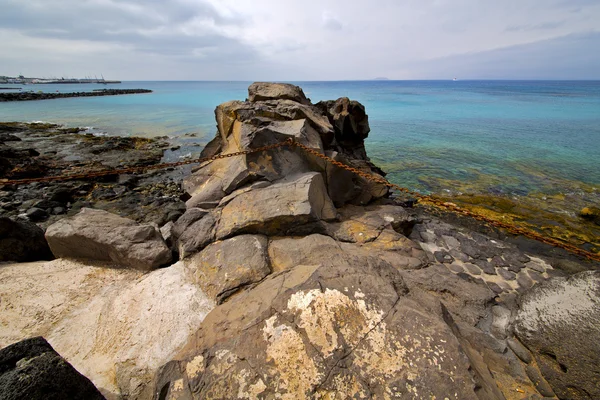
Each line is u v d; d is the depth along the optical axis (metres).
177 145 20.11
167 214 9.32
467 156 16.48
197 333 2.98
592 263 6.61
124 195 10.77
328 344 2.37
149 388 2.81
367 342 2.37
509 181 12.61
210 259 4.39
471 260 5.99
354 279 2.93
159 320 3.51
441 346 2.30
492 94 71.94
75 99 54.75
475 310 4.11
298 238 4.96
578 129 24.17
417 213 9.03
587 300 3.44
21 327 3.52
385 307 2.63
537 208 9.85
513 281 5.37
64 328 3.52
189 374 2.39
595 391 2.78
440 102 50.09
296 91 9.98
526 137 21.28
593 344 3.04
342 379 2.17
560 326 3.36
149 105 45.03
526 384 2.96
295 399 2.11
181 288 3.99
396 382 2.12
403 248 5.30
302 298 2.73
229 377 2.29
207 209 5.75
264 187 5.89
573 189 11.66
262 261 4.20
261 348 2.44
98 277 4.42
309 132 7.23
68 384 2.06
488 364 3.12
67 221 4.93
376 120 29.67
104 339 3.34
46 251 5.26
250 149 6.34
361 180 7.71
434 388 2.07
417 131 23.86
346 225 5.86
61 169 13.74
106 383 2.91
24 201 9.54
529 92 80.19
